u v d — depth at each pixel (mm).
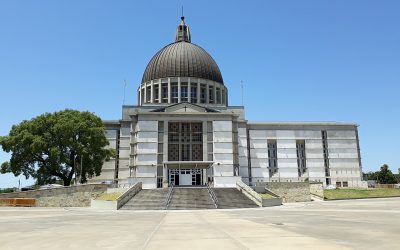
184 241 14820
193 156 80062
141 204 50656
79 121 67625
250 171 92125
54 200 57062
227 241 14625
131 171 79750
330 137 97062
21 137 64062
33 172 66750
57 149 63062
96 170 70125
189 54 97500
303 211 37375
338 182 94812
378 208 39875
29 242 15375
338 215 30109
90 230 20094
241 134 91625
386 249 12484
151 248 13156
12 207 52969
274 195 59875
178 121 79438
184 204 50031
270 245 13438
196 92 93750
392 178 127812
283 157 94062
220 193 59688
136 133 79938
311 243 13875
